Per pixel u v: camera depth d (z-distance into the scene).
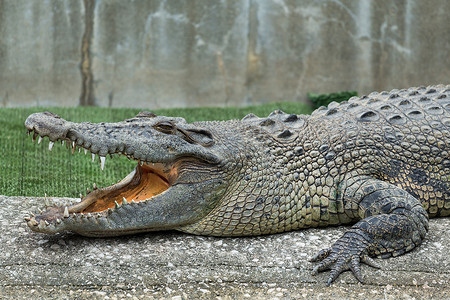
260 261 7.47
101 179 11.85
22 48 21.83
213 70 22.97
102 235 7.83
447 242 8.05
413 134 8.96
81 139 7.40
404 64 22.95
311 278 7.11
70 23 21.91
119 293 6.71
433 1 22.42
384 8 22.58
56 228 7.34
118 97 22.50
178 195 7.77
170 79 22.77
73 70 22.17
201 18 22.64
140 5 22.19
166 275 7.09
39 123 7.27
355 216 8.41
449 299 6.68
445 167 8.93
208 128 8.38
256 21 22.86
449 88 10.73
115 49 22.28
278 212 8.23
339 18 22.73
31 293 6.64
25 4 21.62
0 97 21.78
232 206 8.03
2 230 8.23
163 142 7.69
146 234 8.23
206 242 8.03
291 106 20.89
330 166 8.45
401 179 8.70
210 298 6.66
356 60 22.98
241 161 8.05
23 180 11.50
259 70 23.19
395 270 7.28
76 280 6.91
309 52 23.03
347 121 9.09
